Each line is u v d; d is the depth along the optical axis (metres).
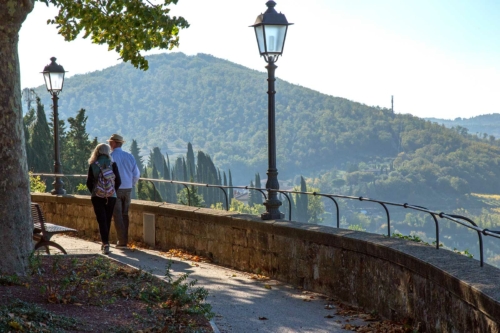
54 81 15.92
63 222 15.31
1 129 7.11
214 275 9.82
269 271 9.70
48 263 8.00
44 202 15.84
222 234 10.75
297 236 9.05
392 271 7.09
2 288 6.40
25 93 54.75
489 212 198.25
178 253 11.63
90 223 14.40
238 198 122.12
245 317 7.30
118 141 12.00
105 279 7.36
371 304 7.59
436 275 5.89
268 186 10.10
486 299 4.81
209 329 5.78
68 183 54.72
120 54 12.52
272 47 9.84
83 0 11.89
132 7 11.21
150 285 7.11
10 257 7.10
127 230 12.20
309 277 8.90
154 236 12.49
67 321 5.46
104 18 11.84
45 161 56.53
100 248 12.36
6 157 7.13
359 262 7.86
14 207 7.18
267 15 9.74
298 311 7.68
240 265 10.34
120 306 6.30
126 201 12.06
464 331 5.38
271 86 10.03
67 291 6.50
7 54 7.12
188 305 6.38
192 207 11.95
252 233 10.05
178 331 5.57
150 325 5.71
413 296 6.60
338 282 8.31
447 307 5.77
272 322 7.11
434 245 7.56
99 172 11.01
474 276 5.43
